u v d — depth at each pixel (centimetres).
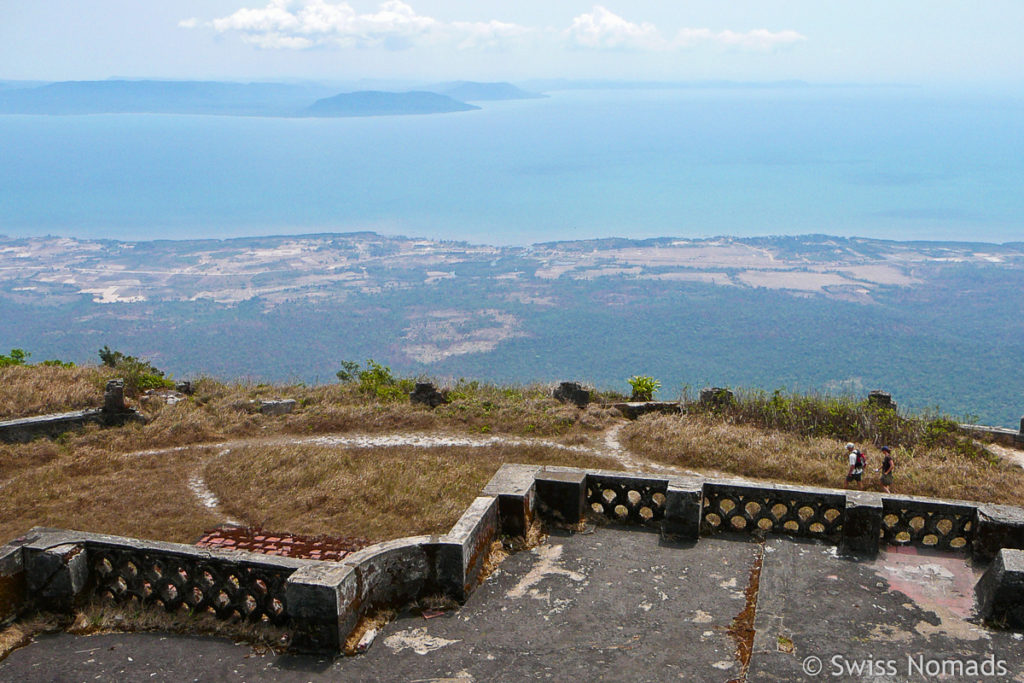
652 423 2238
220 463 1833
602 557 1037
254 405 2330
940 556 1003
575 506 1116
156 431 2055
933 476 1883
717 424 2277
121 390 2080
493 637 844
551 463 1945
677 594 934
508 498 1062
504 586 960
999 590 834
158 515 1499
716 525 1120
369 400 2484
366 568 855
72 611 892
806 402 2441
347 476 1717
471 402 2427
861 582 941
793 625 845
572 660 793
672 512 1085
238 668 788
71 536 921
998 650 791
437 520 1476
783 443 2097
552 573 993
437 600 912
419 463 1845
